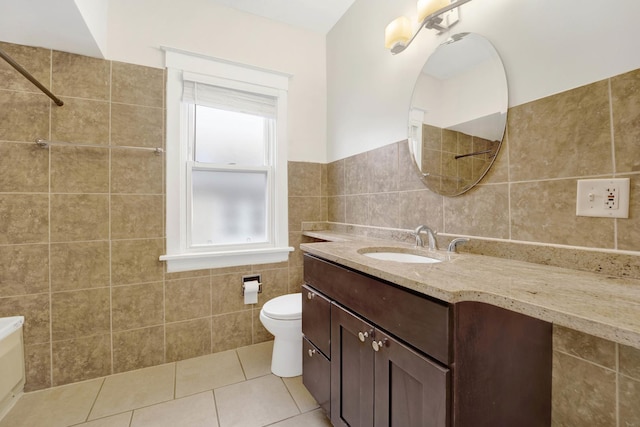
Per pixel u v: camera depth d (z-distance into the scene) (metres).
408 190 1.50
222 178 2.00
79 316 1.55
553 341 0.89
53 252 1.50
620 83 0.75
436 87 1.32
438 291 0.66
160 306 1.74
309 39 2.23
